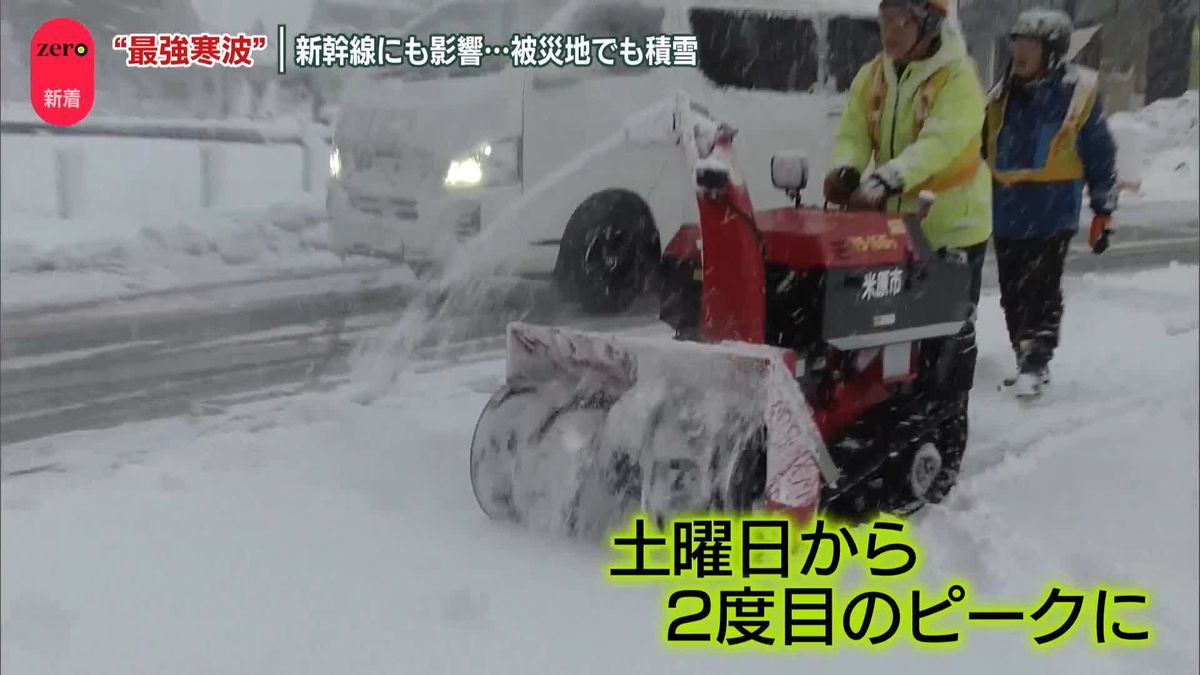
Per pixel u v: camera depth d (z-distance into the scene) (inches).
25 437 190.7
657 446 129.5
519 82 249.1
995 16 213.8
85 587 125.8
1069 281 307.7
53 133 433.7
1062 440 181.3
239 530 142.7
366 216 271.6
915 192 182.2
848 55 271.6
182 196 407.8
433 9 271.9
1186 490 160.6
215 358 244.2
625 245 249.8
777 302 140.1
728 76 254.4
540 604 121.2
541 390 147.0
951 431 158.6
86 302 296.8
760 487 125.9
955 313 151.9
